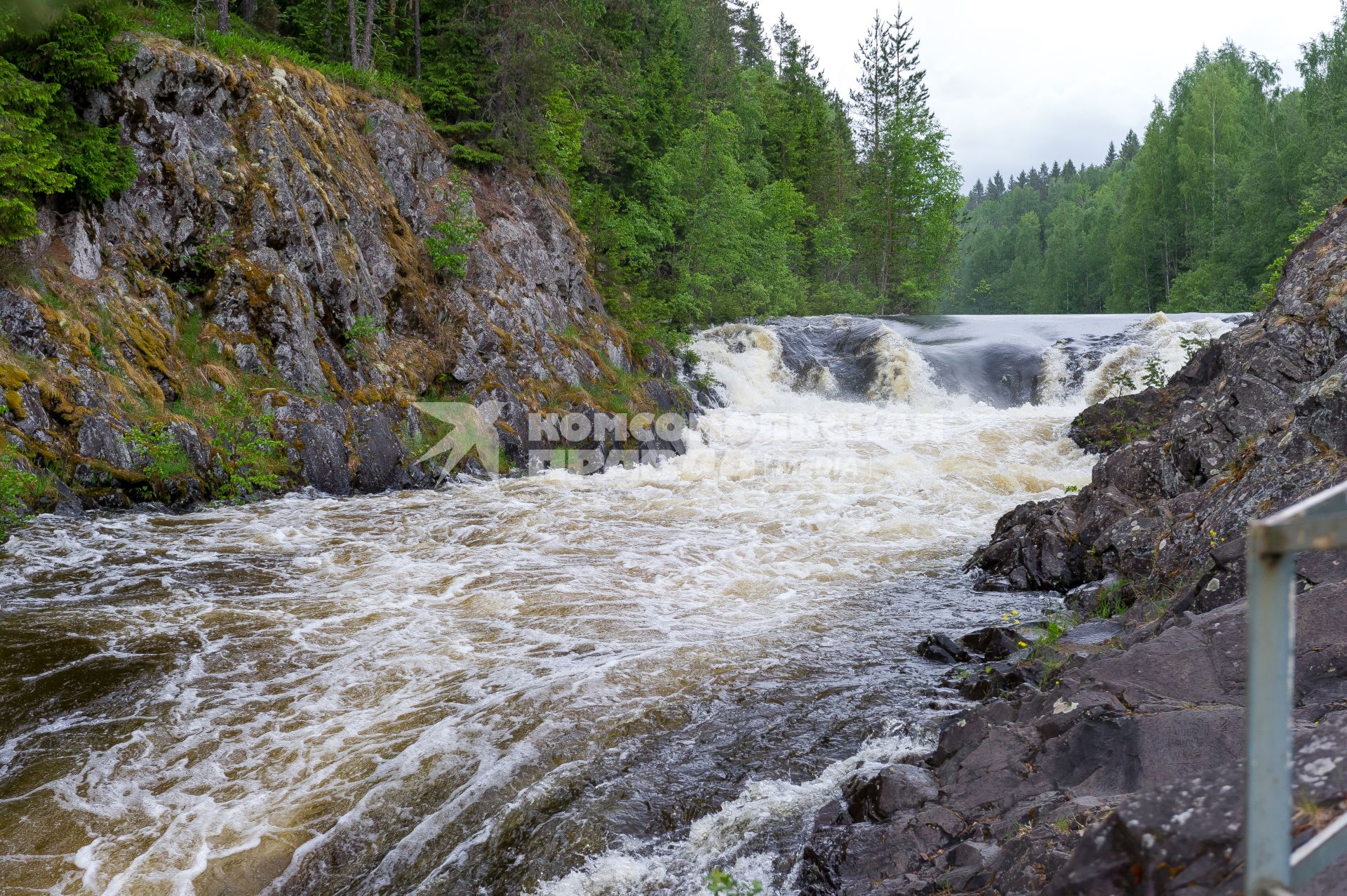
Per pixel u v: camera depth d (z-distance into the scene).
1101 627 8.02
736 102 52.00
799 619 9.95
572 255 26.97
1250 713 1.84
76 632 9.20
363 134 22.52
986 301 112.75
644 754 6.71
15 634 9.11
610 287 29.59
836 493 16.97
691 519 15.08
